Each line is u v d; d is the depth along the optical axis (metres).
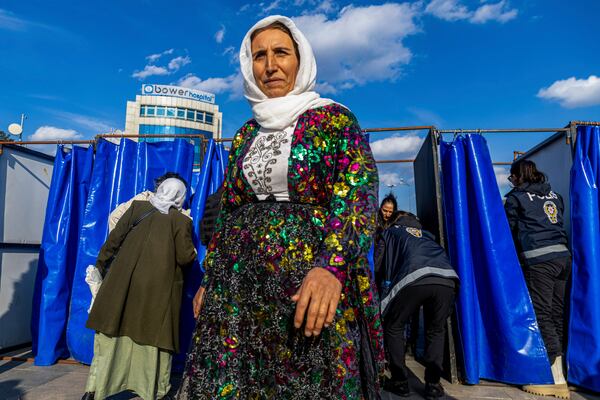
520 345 3.10
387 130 3.70
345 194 0.91
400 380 2.98
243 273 0.98
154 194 3.04
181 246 2.79
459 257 3.35
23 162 4.16
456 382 3.24
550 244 3.20
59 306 3.63
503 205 3.45
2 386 2.99
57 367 3.47
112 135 3.80
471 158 3.46
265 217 0.99
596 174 3.32
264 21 1.15
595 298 3.12
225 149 3.73
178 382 3.19
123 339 2.62
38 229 4.34
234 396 0.94
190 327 3.44
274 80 1.14
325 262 0.83
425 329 2.99
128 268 2.64
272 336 0.92
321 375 0.90
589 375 3.04
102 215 3.69
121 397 2.88
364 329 1.00
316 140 1.01
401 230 3.23
